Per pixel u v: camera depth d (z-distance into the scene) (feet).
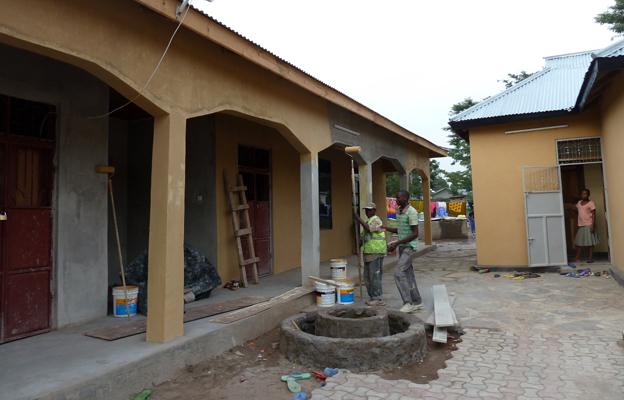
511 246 33.63
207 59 16.79
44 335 15.33
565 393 12.29
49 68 16.28
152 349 13.56
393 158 37.83
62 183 16.58
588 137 31.83
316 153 24.88
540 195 32.71
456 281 29.45
